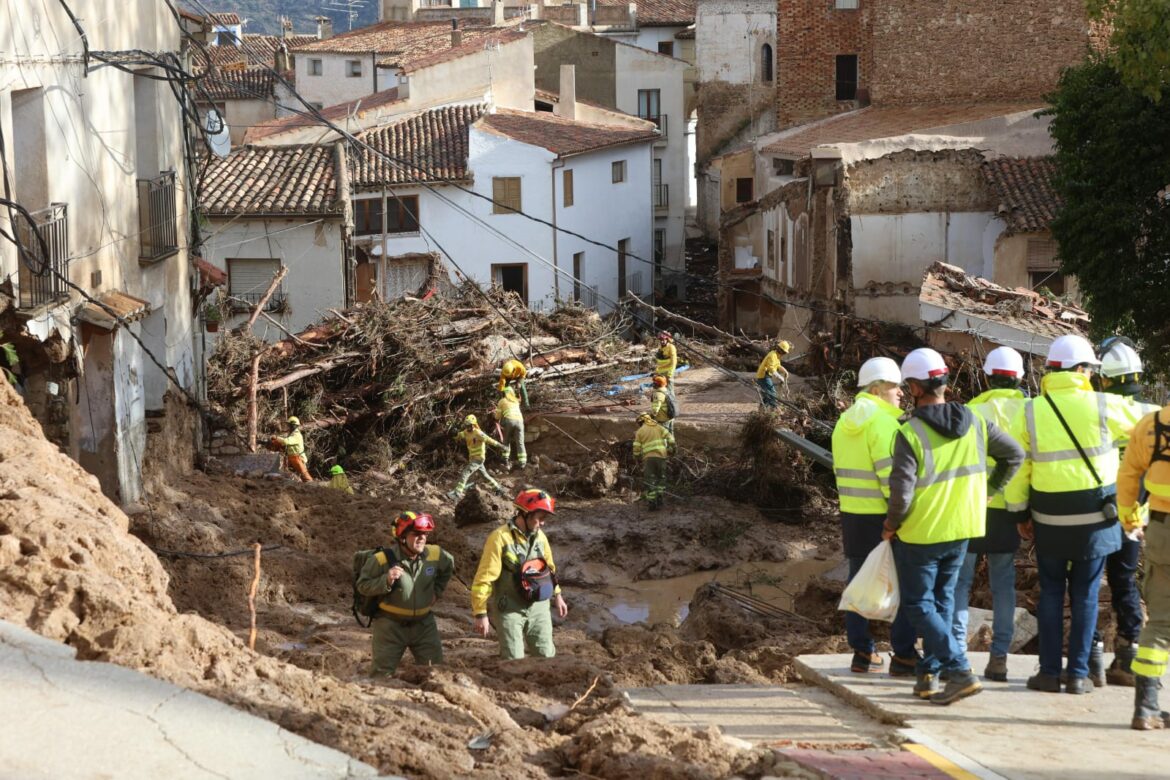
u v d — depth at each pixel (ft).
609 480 85.15
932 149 120.78
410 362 93.35
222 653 23.29
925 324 91.30
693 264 214.28
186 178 72.23
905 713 25.45
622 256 180.04
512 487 86.69
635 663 33.40
